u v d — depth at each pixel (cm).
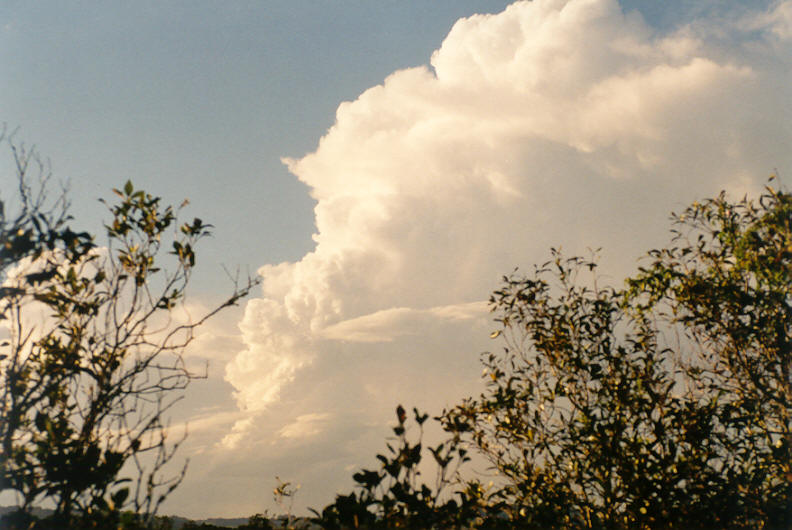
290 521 507
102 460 435
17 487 427
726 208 681
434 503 439
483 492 629
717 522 593
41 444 444
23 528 404
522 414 687
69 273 532
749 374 629
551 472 672
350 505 426
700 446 631
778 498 596
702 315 662
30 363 510
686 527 591
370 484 432
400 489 429
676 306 698
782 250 605
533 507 604
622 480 630
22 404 461
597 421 656
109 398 484
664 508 598
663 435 630
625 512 620
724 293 650
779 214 619
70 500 427
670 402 651
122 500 417
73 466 421
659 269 700
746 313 653
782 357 621
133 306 525
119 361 518
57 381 480
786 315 621
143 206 561
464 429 505
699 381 662
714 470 625
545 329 709
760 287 644
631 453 641
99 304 529
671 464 619
